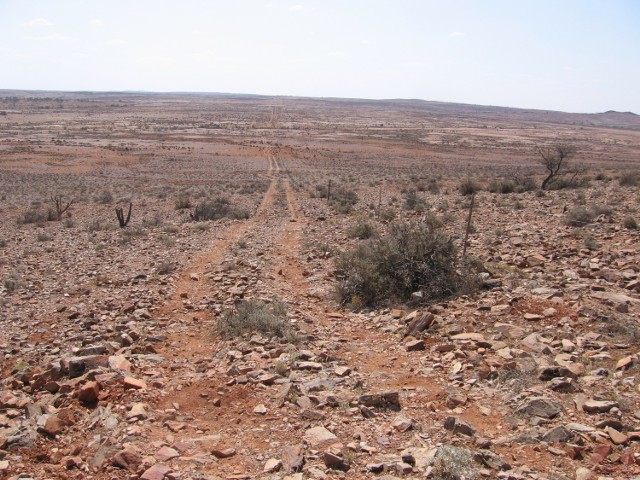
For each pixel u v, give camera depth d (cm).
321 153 10081
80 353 911
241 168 7906
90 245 2333
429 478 515
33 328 1122
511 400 680
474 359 816
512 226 2175
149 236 2556
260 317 1077
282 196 4641
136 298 1323
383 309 1187
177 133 13388
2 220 3553
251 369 838
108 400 731
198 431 648
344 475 536
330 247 1991
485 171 7244
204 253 2006
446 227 2284
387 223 2553
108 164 8050
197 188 5612
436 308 1098
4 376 865
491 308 1054
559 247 1641
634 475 501
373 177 6475
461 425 609
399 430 623
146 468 555
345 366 852
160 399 738
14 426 649
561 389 690
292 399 719
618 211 2312
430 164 8712
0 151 8738
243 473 545
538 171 6800
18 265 1827
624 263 1346
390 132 15938
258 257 1880
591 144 14675
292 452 576
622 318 916
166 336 1053
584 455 546
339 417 662
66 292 1418
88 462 570
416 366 838
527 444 575
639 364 732
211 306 1250
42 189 5541
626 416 613
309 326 1101
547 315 973
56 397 736
